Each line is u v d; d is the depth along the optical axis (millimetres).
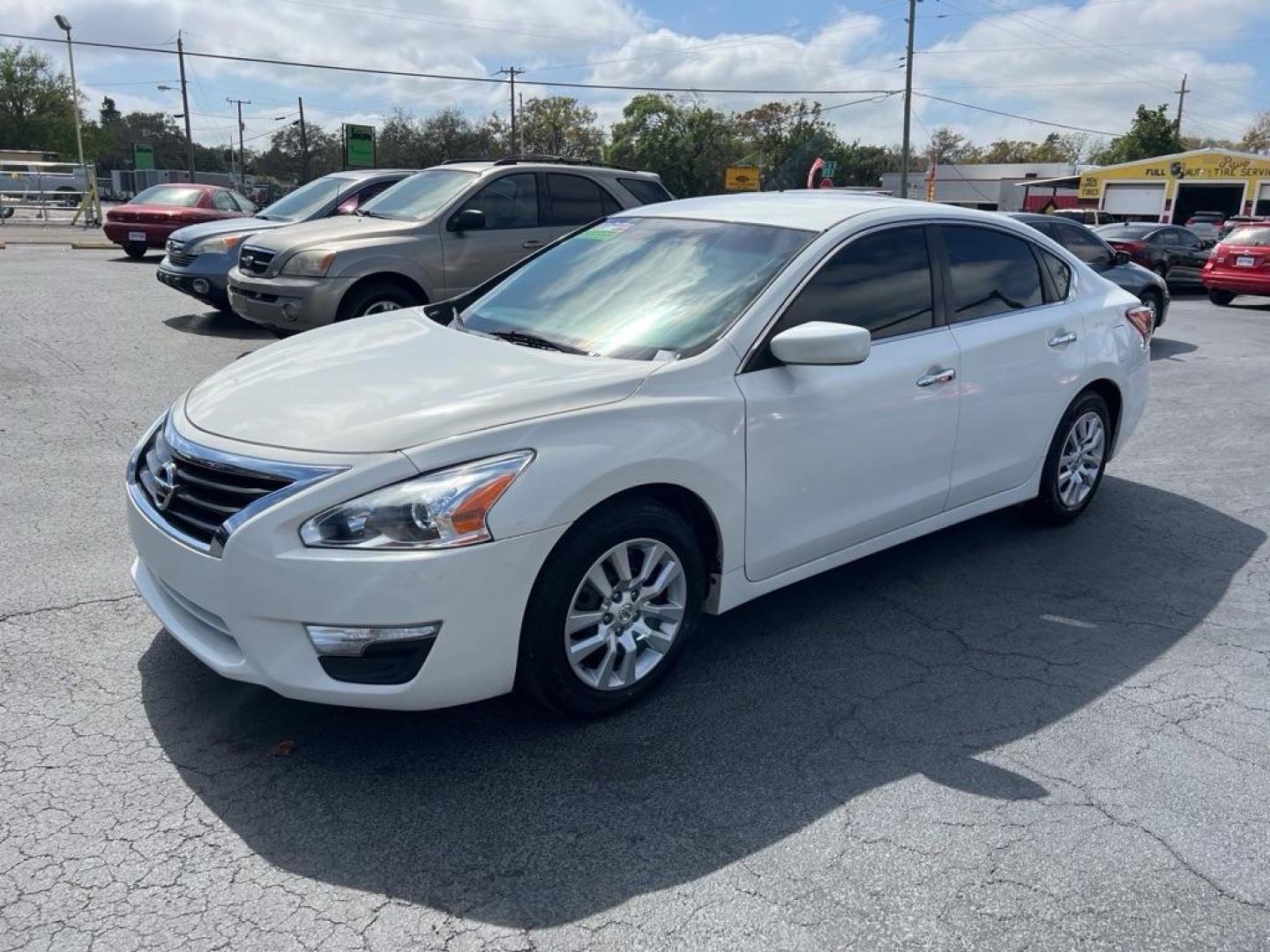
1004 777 3221
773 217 4312
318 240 8602
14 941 2426
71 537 4891
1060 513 5457
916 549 5227
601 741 3365
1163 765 3312
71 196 37906
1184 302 19500
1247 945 2541
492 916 2566
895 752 3352
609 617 3393
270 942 2453
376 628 2906
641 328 3861
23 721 3342
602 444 3217
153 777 3086
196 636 3197
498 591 3035
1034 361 4879
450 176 9461
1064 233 11367
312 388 3443
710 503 3557
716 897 2654
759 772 3217
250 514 2928
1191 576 4957
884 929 2555
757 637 4176
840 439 3955
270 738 3316
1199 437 7758
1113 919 2617
